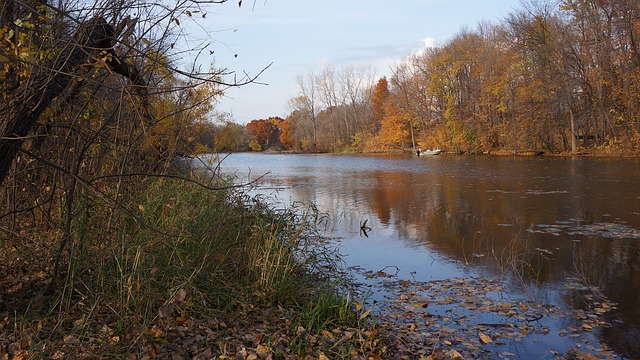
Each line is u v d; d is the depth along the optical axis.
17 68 4.50
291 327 5.21
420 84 57.06
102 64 4.29
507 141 44.31
